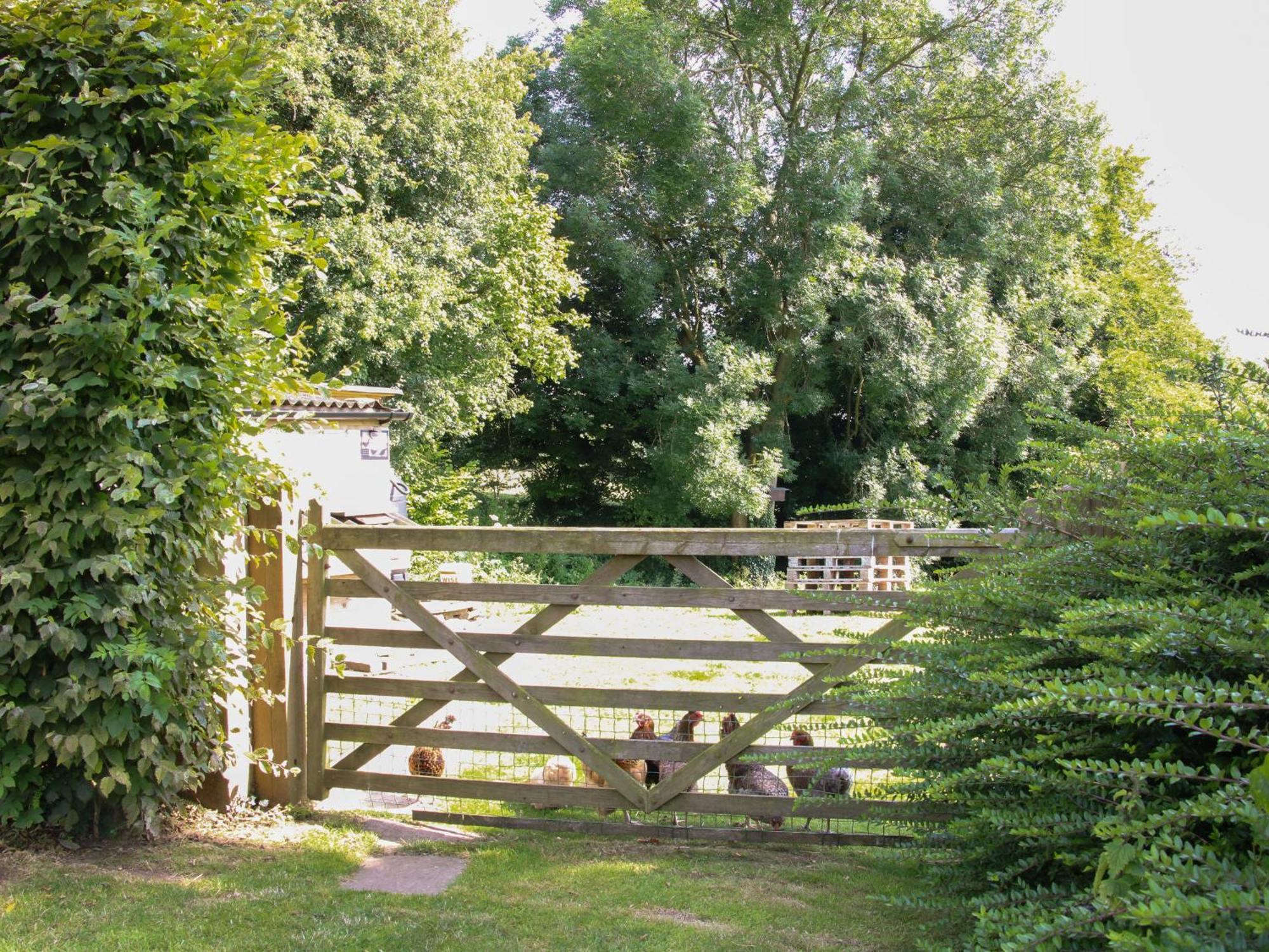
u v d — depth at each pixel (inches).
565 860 185.0
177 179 179.9
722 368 968.3
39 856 169.3
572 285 936.3
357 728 210.8
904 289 1019.3
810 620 631.8
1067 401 1085.1
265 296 199.3
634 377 998.4
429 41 800.9
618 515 1120.8
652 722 228.7
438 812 208.5
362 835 194.9
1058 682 110.4
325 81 703.7
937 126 1128.8
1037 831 117.8
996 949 114.3
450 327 819.4
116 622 166.2
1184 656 120.6
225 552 190.2
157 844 180.9
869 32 1043.9
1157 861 93.3
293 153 197.5
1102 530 159.0
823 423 1107.9
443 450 919.7
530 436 1099.9
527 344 911.0
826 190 959.0
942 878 145.8
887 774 234.5
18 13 165.6
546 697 200.5
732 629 614.2
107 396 167.3
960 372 989.2
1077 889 122.6
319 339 685.9
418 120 775.7
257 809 206.4
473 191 839.7
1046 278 1129.4
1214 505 134.8
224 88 187.2
